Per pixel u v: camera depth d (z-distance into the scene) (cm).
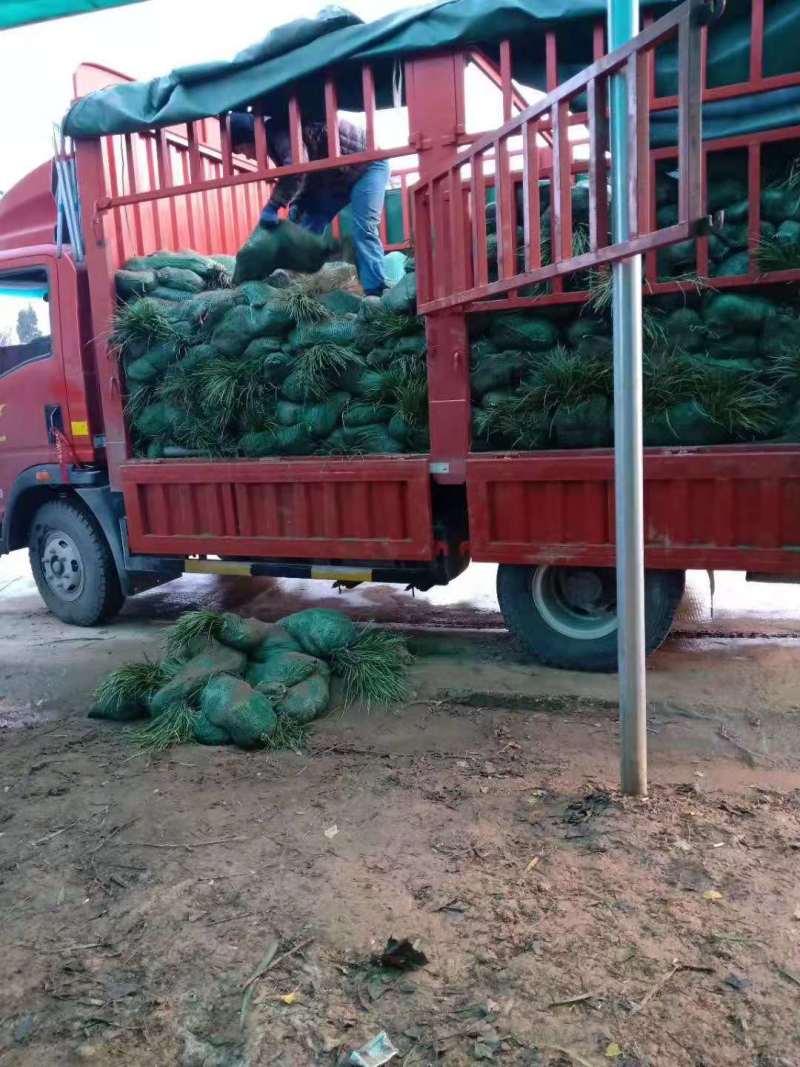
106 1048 216
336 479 496
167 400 550
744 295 400
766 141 384
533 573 486
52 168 601
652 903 257
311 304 495
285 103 520
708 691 442
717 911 252
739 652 502
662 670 477
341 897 271
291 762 378
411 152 467
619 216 277
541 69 464
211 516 545
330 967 239
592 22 419
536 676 476
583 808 316
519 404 441
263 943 251
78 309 589
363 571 515
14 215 648
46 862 304
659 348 418
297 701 418
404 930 252
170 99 511
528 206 320
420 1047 209
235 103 498
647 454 415
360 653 459
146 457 577
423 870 283
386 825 316
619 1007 217
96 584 632
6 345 631
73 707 475
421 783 350
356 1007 224
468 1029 213
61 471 611
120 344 557
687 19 227
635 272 284
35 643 605
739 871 271
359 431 498
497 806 325
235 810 335
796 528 395
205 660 439
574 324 439
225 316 522
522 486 448
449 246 432
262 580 773
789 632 538
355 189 577
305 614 476
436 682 470
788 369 392
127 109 527
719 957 233
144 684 443
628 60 256
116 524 603
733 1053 201
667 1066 199
